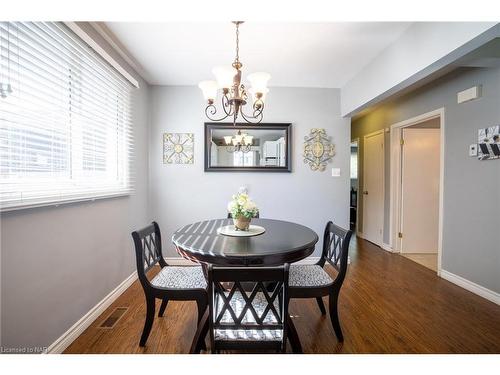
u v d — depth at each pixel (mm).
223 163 3287
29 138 1387
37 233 1416
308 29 2055
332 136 3400
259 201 3354
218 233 1880
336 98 3398
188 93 3264
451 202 2801
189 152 3283
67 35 1602
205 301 1604
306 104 3373
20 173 1328
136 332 1811
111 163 2314
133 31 2070
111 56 2279
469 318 2027
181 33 2102
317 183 3395
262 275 1104
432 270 3113
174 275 1805
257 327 1182
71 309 1710
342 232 1781
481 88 2453
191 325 1910
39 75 1423
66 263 1661
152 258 1901
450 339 1753
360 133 4953
